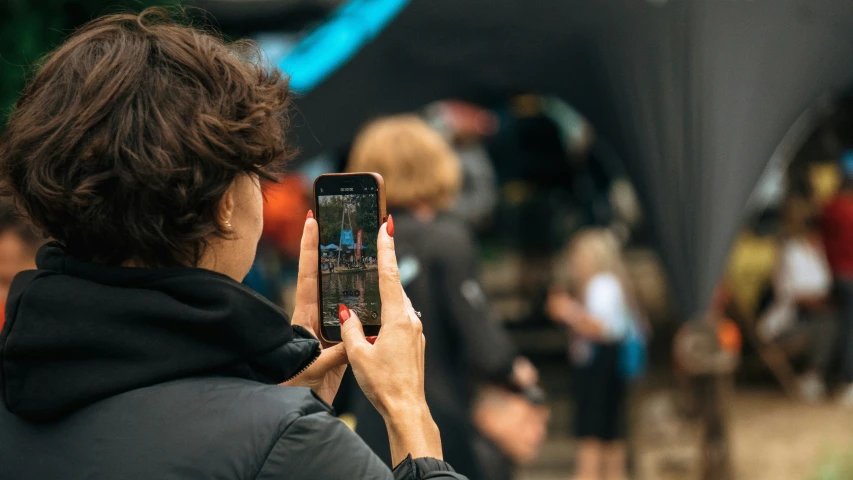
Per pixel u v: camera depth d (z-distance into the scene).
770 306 7.50
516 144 8.84
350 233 1.27
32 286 1.00
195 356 0.98
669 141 4.88
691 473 5.62
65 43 1.09
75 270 1.01
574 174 8.78
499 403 3.43
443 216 3.16
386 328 1.16
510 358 3.04
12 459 1.00
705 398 4.71
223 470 0.94
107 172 0.97
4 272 2.63
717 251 4.71
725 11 5.05
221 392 0.98
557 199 8.84
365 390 1.15
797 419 6.90
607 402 5.26
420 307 2.95
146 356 0.97
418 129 3.20
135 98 1.00
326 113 5.09
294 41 5.26
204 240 1.03
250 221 1.11
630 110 5.01
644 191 4.89
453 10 5.27
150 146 0.97
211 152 0.99
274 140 1.07
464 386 3.01
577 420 5.32
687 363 4.67
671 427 6.34
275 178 1.10
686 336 4.68
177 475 0.94
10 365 0.99
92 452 0.97
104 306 0.97
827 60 5.05
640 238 9.65
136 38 1.04
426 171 3.12
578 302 5.39
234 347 0.99
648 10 5.12
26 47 3.33
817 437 6.44
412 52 5.21
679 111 4.91
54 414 0.99
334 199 1.27
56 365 0.98
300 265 1.28
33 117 1.02
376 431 2.62
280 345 1.03
